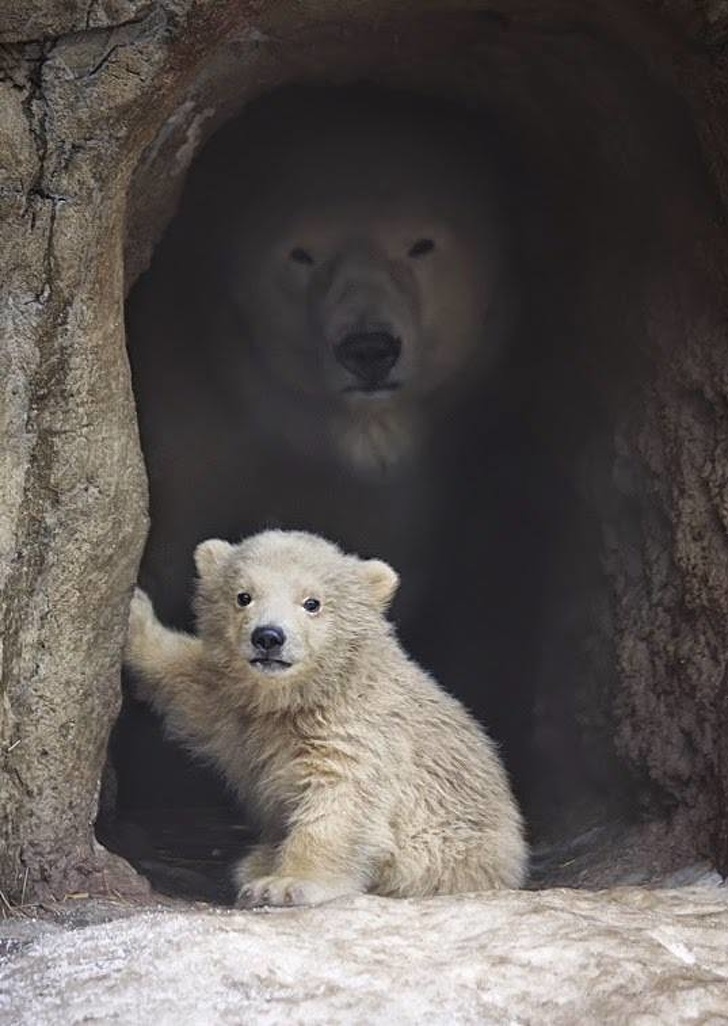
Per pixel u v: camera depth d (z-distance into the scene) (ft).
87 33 29.27
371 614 34.17
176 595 47.06
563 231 45.19
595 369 42.65
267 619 32.42
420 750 33.88
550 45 37.52
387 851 32.71
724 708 34.96
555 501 46.75
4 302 30.01
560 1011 23.13
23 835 30.45
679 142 35.91
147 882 31.81
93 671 31.53
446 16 37.19
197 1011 22.81
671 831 36.22
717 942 26.13
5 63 29.30
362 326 45.01
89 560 31.01
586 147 40.75
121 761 46.01
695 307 37.22
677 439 37.63
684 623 37.01
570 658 44.06
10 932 27.71
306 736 33.01
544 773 44.88
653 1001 23.24
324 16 35.76
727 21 31.65
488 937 25.55
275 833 35.17
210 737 35.17
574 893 29.55
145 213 37.88
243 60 36.96
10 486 30.12
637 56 34.96
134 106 29.86
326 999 23.26
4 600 29.96
